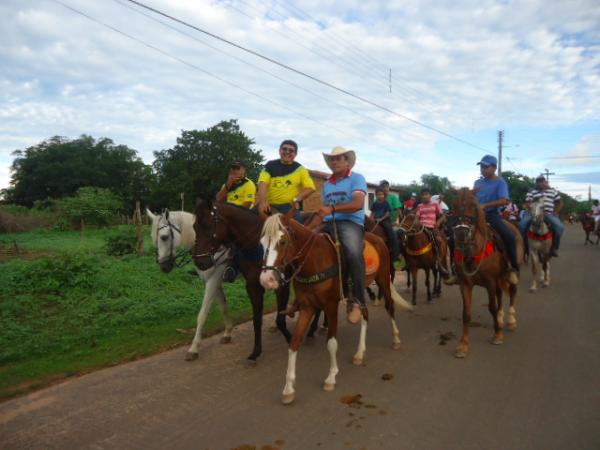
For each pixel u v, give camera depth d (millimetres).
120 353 5520
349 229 4457
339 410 3900
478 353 5289
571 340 5660
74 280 8414
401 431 3512
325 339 6043
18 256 13328
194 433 3580
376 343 5785
